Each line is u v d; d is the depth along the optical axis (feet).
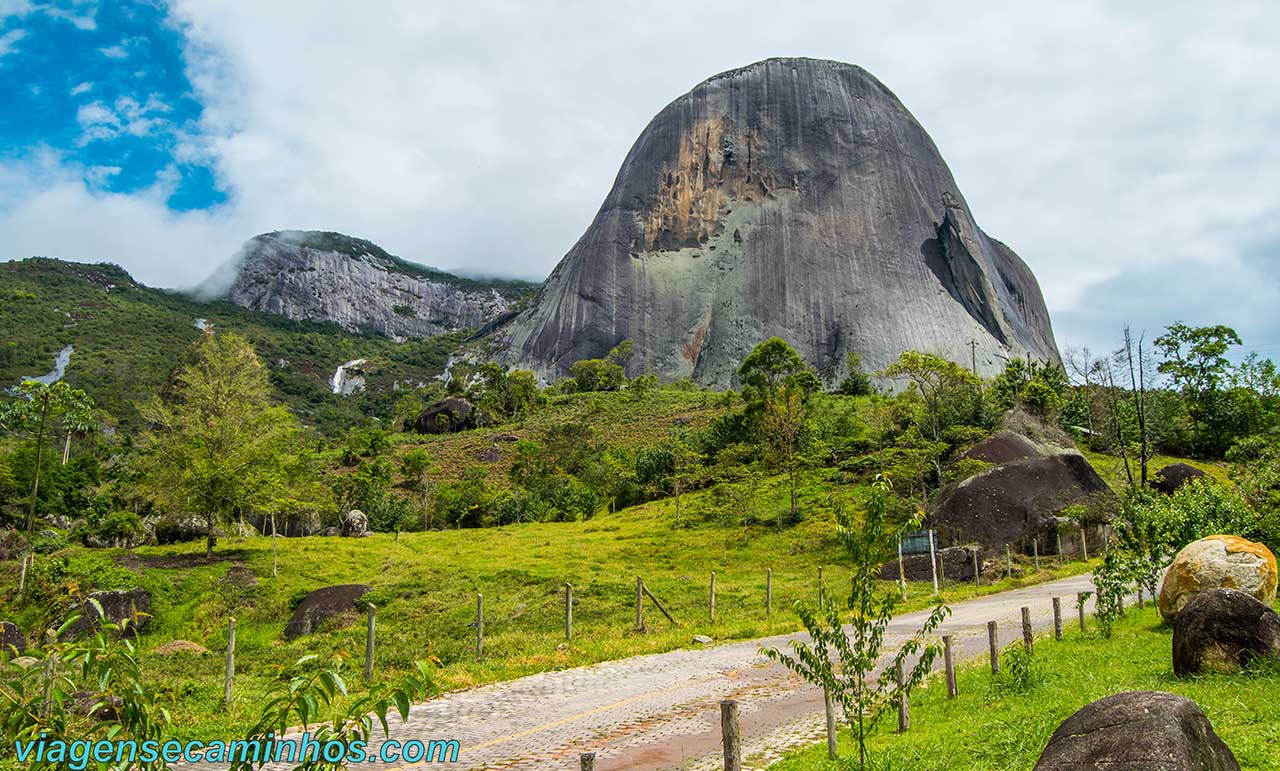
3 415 98.37
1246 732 26.99
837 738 34.17
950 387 172.55
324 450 267.59
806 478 154.61
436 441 271.28
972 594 89.92
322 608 88.33
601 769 32.81
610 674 53.88
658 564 114.93
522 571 105.19
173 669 63.67
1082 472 120.26
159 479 113.80
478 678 53.26
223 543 121.70
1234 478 83.10
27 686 16.01
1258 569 49.44
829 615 28.58
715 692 46.80
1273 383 196.65
